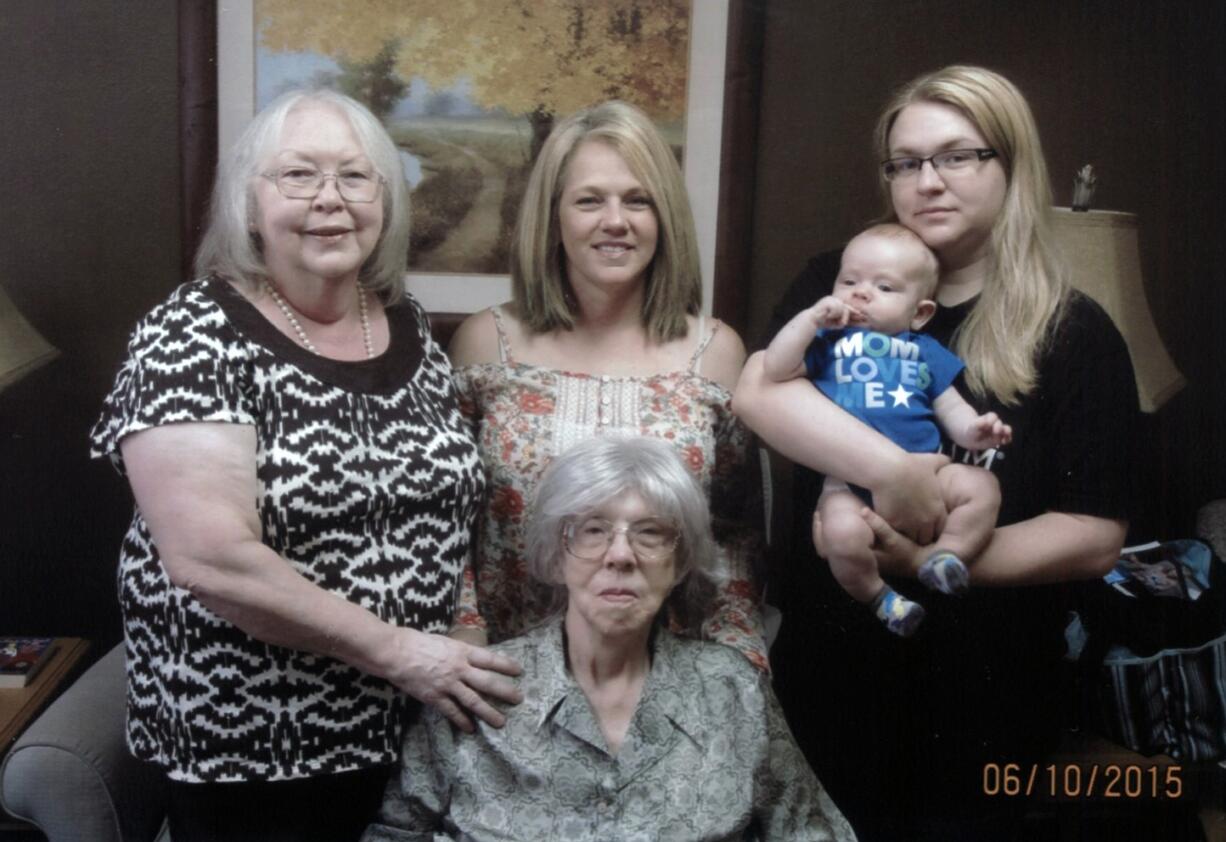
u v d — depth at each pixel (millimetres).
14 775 1440
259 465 1227
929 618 1422
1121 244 1830
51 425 1894
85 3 1850
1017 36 1949
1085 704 1725
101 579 1926
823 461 1322
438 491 1324
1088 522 1320
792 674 1572
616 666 1313
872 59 1947
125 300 1900
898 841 1543
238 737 1278
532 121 1957
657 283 1503
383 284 1392
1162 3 1946
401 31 1922
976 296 1389
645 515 1252
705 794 1285
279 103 1285
